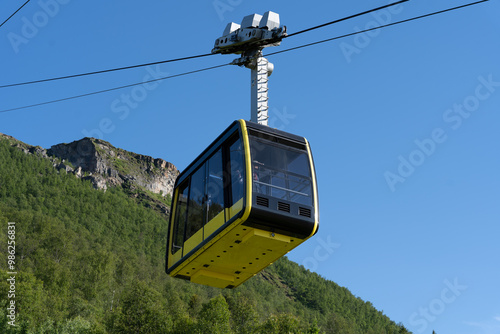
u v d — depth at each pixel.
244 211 17.67
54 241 155.62
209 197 19.92
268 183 18.41
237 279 21.50
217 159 19.95
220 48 21.50
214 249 19.48
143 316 80.81
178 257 21.20
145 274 173.38
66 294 120.50
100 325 84.81
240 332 80.94
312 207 18.73
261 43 20.80
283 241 18.67
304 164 19.36
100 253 151.88
